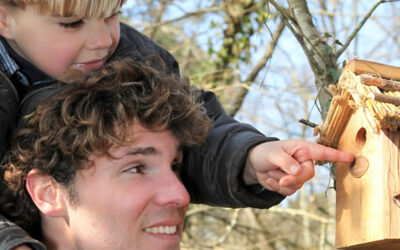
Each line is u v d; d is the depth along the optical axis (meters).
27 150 0.96
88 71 0.97
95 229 0.94
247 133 0.99
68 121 0.94
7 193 0.98
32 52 0.98
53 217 0.96
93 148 0.93
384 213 0.87
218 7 2.19
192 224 2.30
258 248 2.31
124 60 0.98
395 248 0.92
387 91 0.89
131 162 0.94
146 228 0.94
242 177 0.99
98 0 0.94
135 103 0.94
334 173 1.00
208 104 1.08
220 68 2.26
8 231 0.90
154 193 0.93
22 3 0.96
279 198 1.00
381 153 0.88
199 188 1.02
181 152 0.98
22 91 1.01
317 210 2.37
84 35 0.97
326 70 1.05
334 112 0.92
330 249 2.24
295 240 2.53
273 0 1.08
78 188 0.94
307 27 1.09
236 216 2.06
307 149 0.91
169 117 0.95
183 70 2.28
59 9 0.94
